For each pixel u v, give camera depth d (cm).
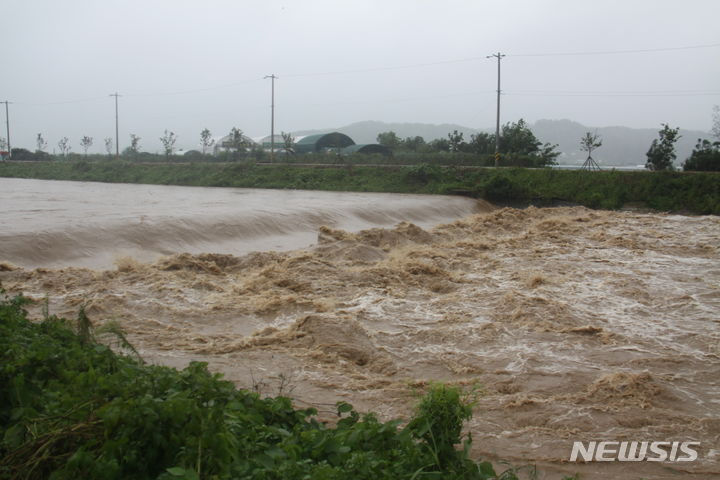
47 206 2859
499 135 5350
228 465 377
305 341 1009
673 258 1941
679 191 3584
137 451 372
